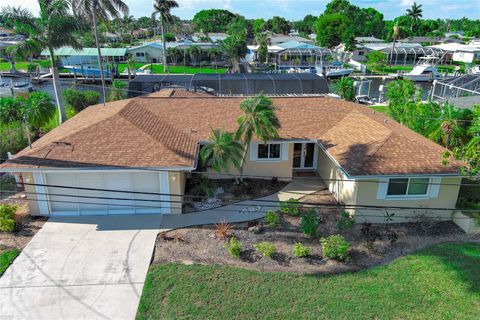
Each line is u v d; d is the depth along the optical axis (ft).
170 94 103.09
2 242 54.60
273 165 75.92
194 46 270.05
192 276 47.88
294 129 76.13
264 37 280.72
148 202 62.95
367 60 299.99
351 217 60.80
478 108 62.69
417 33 440.45
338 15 306.14
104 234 57.00
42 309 42.47
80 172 60.23
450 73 256.73
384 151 62.13
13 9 100.68
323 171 77.82
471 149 51.29
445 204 62.39
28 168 57.11
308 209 65.31
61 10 104.37
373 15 454.81
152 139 64.95
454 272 49.52
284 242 55.57
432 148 63.87
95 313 42.06
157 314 42.06
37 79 202.80
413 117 89.66
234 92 125.70
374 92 197.36
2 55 271.08
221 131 68.44
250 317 41.86
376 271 49.49
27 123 92.22
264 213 63.87
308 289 46.09
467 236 58.54
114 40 366.63
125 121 69.36
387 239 57.00
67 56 241.35
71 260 50.72
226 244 54.24
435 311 43.24
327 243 52.13
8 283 46.29
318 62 270.67
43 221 60.75
